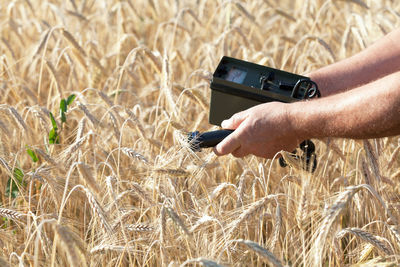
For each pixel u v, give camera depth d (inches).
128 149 120.5
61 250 98.0
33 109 148.0
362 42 193.2
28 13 281.3
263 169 122.6
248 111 102.6
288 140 103.0
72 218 123.4
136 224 109.0
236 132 102.7
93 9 301.3
